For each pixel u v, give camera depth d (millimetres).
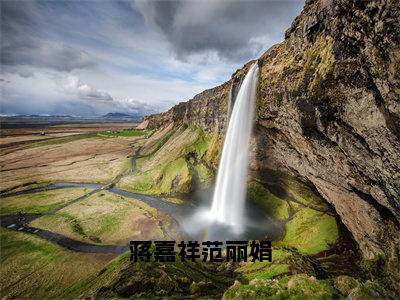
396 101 17125
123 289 22000
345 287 19562
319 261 28188
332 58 24266
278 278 23516
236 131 51625
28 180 81375
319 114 26547
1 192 70625
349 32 21328
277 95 35469
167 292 21266
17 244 41656
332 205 32906
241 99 49625
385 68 17531
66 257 37188
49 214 54094
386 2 16781
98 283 25422
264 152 45875
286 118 34312
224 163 55562
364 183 24312
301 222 38406
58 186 76750
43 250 39469
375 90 19484
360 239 27812
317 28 28938
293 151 37219
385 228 23578
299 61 31656
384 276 21859
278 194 47406
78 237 43562
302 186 40375
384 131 19203
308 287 19703
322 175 31641
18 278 32906
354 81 21406
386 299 18469
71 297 25250
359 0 19734
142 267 24812
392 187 20391
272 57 40562
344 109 23109
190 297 20703
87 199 63312
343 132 24203
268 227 42656
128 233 44688
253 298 18625
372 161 21828
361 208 26484
